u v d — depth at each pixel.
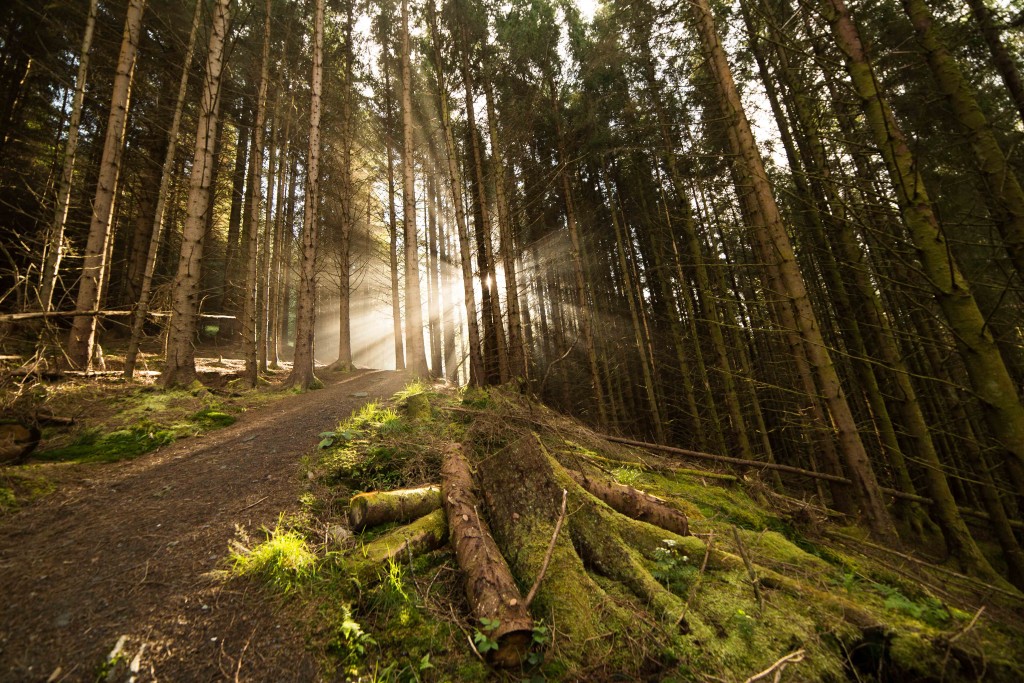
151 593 2.62
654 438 14.53
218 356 14.10
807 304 5.33
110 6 11.28
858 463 4.98
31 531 3.18
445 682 2.38
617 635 2.78
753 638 2.81
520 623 2.57
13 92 12.03
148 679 2.09
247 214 16.95
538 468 3.88
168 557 2.95
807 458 11.59
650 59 12.12
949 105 3.90
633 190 15.10
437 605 2.85
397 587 2.85
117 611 2.46
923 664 2.79
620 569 3.34
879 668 2.81
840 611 3.13
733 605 3.12
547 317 19.09
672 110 12.64
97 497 3.73
